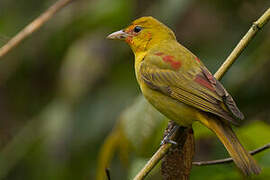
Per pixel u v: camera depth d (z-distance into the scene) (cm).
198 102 848
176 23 1252
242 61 1154
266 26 1162
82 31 1299
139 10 1265
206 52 1198
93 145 1243
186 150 809
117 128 920
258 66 1124
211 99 837
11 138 1388
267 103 1171
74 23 1288
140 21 1016
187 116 869
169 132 848
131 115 919
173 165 807
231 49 1191
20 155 1288
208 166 910
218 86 844
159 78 916
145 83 930
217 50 1192
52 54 1341
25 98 1400
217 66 1169
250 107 1177
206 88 853
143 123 910
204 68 916
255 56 1124
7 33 1300
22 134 1309
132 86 1262
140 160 902
